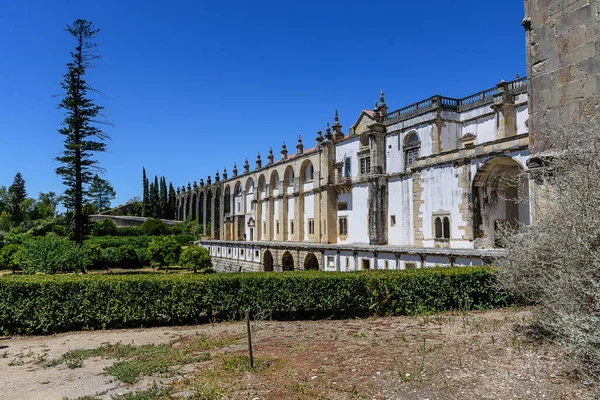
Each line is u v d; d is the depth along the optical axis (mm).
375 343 10984
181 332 14398
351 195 47500
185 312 15586
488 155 27766
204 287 15742
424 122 35688
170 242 61312
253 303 15742
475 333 11414
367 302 15727
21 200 115875
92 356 11539
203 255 58281
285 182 62281
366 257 37719
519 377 7668
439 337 11250
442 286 15859
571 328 7281
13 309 15016
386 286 15734
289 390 7711
